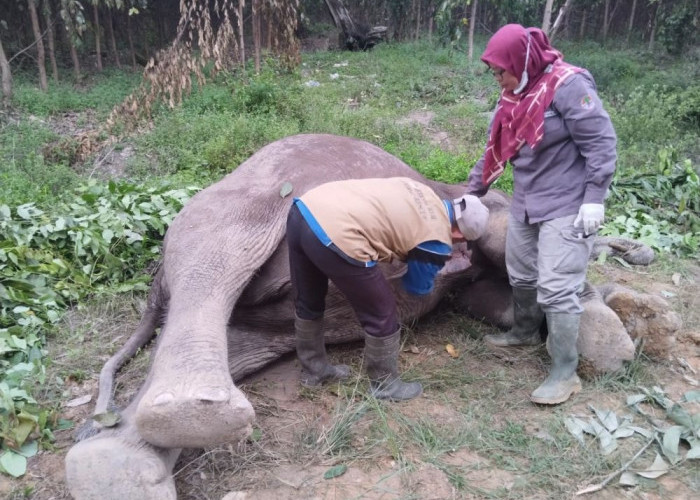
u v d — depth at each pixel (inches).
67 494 110.7
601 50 725.3
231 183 153.3
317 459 118.4
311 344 137.1
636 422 131.1
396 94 496.7
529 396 140.0
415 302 162.7
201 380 96.7
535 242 142.5
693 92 469.4
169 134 359.3
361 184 121.3
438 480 113.3
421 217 118.0
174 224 145.2
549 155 128.9
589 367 142.6
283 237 143.0
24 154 351.9
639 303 148.3
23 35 605.6
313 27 834.8
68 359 151.6
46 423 126.9
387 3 801.6
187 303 119.8
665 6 753.6
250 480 113.0
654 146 376.8
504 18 638.5
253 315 147.1
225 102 420.5
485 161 143.2
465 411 133.9
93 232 190.1
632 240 215.2
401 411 132.6
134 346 142.4
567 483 113.6
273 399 137.7
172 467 104.7
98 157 358.0
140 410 93.5
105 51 657.0
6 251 178.7
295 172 153.9
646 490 112.1
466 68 566.3
